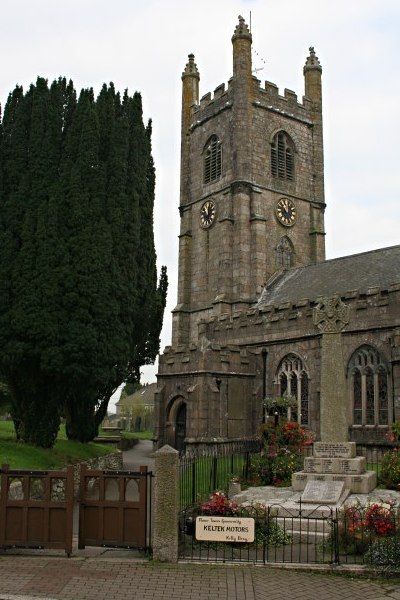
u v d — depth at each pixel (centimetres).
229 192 5147
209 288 5272
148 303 3136
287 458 2266
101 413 3316
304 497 1756
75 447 2941
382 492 1923
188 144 5816
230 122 5325
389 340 2950
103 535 1320
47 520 1311
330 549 1358
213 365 3406
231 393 3459
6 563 1250
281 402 3002
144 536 1309
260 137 5303
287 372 3453
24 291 2458
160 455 1309
